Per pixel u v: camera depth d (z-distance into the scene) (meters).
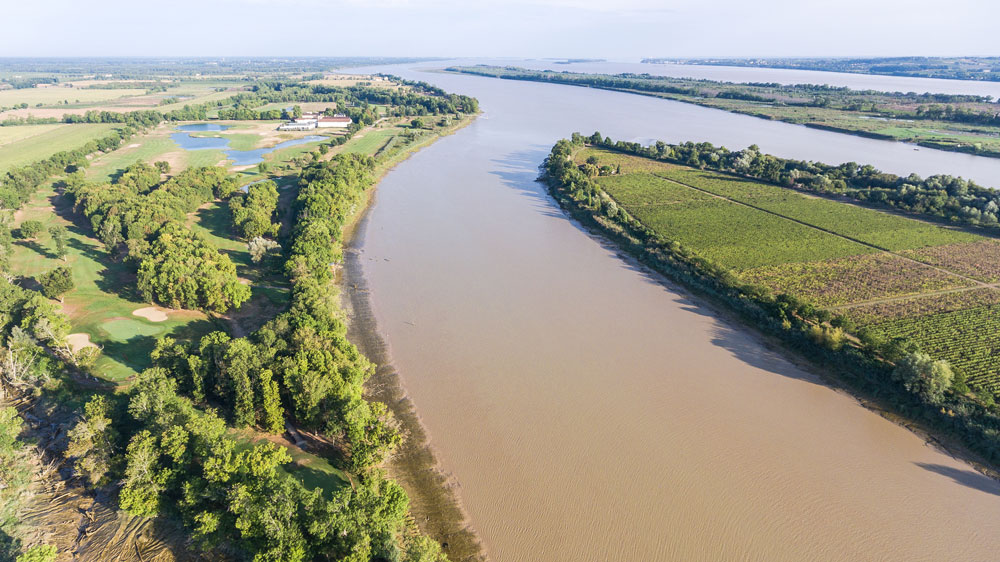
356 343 113.38
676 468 83.31
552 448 86.56
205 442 70.94
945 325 118.12
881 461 85.12
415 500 75.94
